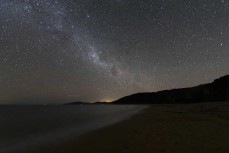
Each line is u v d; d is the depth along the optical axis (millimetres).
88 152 8906
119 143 10227
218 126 14633
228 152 8297
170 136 11344
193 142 9898
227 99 73250
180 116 23469
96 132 14000
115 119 24109
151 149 8922
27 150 9734
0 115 43000
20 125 21875
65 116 34906
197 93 90938
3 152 9602
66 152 9039
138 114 30094
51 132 15625
